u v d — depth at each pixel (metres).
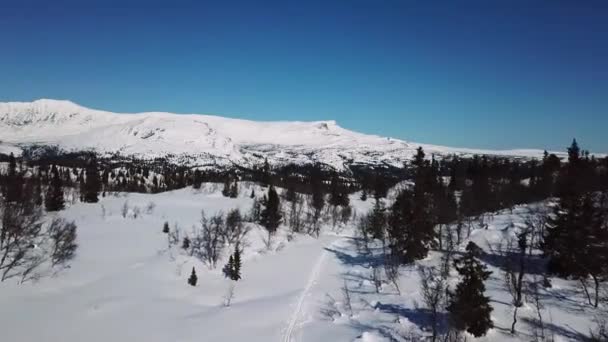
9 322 54.16
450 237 81.62
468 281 47.56
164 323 59.03
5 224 76.50
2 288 63.94
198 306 67.44
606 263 56.88
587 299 54.62
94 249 90.81
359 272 82.62
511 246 77.38
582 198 68.00
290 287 76.69
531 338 46.56
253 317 61.97
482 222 96.19
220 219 103.50
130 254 90.25
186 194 182.50
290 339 54.38
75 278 73.94
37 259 74.81
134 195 180.12
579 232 59.44
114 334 54.38
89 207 141.50
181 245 96.62
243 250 97.81
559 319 50.50
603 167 119.88
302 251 105.00
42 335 52.06
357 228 129.88
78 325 55.88
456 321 47.22
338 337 53.06
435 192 108.00
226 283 79.56
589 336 46.25
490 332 48.06
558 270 62.59
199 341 53.62
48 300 63.06
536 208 92.12
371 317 58.59
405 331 51.88
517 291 52.34
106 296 66.81
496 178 142.50
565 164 132.38
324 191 180.50
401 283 70.44
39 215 96.00
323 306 65.56
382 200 170.25
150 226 115.44
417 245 78.69
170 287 74.12
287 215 138.38
